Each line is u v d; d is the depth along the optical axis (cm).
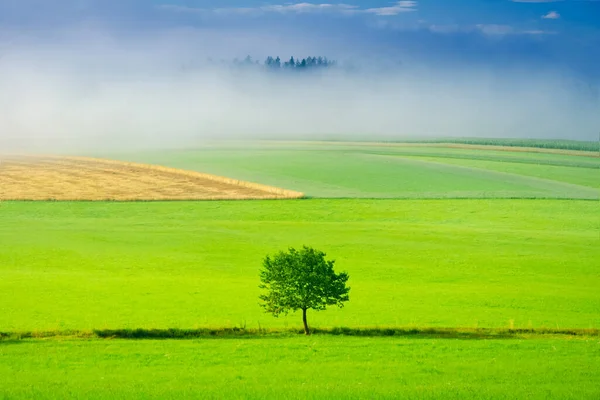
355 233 8112
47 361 3388
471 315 4609
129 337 3994
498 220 9062
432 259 6819
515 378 3097
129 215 9150
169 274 6128
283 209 9594
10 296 5103
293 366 3300
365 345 3744
